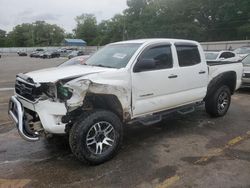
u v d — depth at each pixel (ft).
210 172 13.08
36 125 13.38
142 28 237.04
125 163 14.07
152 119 16.66
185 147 16.10
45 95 13.29
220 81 20.83
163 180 12.43
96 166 13.80
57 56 187.01
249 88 36.68
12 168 13.76
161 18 226.38
